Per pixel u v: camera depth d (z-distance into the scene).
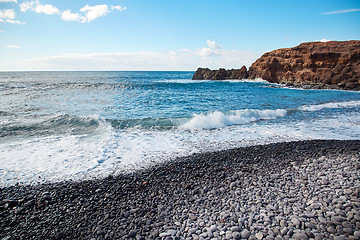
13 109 16.91
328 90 43.44
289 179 6.50
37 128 12.20
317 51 60.53
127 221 4.71
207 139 11.36
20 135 10.95
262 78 65.19
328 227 4.30
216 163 7.81
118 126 13.22
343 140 10.73
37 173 7.08
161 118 15.25
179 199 5.56
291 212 4.86
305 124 14.76
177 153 9.24
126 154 8.98
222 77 76.25
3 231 4.40
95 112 16.88
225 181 6.47
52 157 8.41
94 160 8.23
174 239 4.15
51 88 34.34
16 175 6.88
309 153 8.73
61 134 11.38
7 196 5.64
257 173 6.98
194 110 19.11
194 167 7.49
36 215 4.89
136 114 16.73
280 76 61.72
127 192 5.90
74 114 15.84
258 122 15.47
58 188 6.09
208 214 4.92
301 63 58.56
